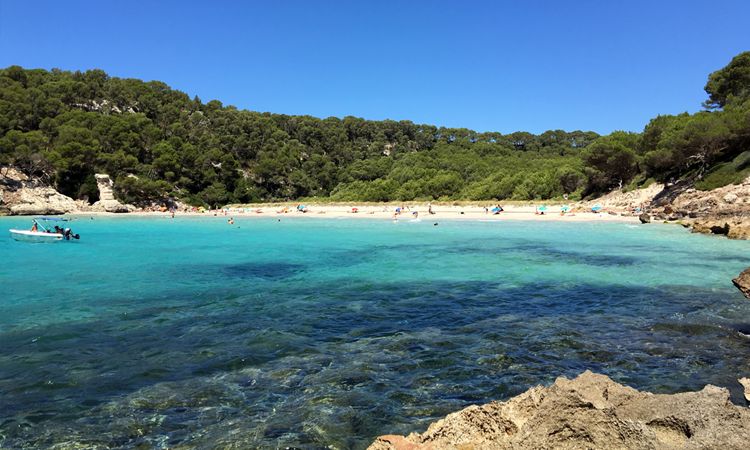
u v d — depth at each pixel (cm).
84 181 9788
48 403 886
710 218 4388
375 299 1772
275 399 896
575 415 512
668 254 2812
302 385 963
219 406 867
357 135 17650
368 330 1366
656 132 7294
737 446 466
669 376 1001
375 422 802
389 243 3728
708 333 1305
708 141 5512
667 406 559
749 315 1491
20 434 772
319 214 8538
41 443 743
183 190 11562
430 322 1450
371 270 2427
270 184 13488
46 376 1018
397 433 766
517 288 1952
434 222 6106
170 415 834
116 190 10138
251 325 1417
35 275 2319
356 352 1170
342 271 2403
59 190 9588
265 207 10812
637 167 7312
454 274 2288
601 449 486
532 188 9044
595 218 5822
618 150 7269
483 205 8512
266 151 14562
